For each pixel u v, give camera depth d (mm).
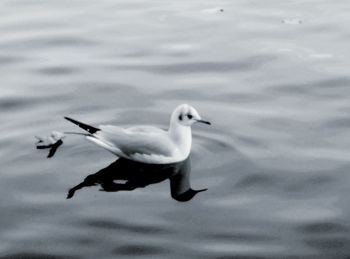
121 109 13195
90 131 11109
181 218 9477
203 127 12289
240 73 14914
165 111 13062
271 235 9031
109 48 16609
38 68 15406
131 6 19938
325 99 13406
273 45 16391
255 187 10242
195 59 15750
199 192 10133
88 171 10820
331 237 8961
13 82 14609
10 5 20125
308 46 16266
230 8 19422
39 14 19234
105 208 9766
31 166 10977
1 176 10672
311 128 12141
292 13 18734
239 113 12867
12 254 8695
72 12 19406
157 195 10094
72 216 9570
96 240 8984
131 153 10906
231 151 11336
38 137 11867
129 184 10406
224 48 16344
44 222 9430
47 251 8758
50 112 13109
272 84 14250
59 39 17250
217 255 8602
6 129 12328
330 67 14984
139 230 9188
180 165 10945
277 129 12133
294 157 11078
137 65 15508
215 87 14180
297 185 10258
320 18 18172
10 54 16250
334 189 10133
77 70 15266
